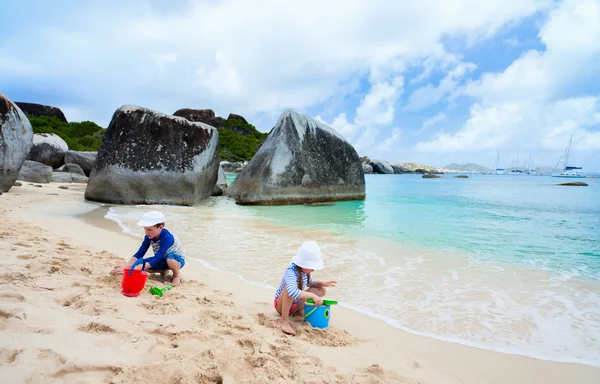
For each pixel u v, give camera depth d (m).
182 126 13.69
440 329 3.90
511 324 4.04
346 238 8.23
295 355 2.95
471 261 6.52
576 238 8.47
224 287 4.84
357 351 3.29
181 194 13.42
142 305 3.65
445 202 15.93
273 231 8.85
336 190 15.80
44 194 13.66
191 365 2.61
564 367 3.23
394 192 21.83
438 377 2.96
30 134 12.87
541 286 5.27
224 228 9.08
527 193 21.84
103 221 9.06
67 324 2.96
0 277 3.88
